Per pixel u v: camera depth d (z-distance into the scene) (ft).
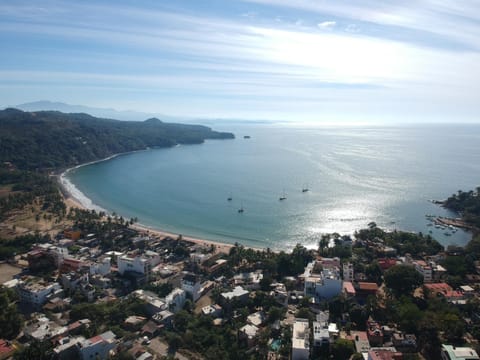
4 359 384.27
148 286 578.25
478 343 409.49
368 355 388.37
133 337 432.66
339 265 620.90
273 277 624.59
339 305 493.36
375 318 476.13
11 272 635.25
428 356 406.21
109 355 394.32
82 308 479.82
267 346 421.59
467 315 482.28
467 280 584.40
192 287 545.44
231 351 407.23
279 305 522.88
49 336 424.87
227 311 509.35
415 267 609.01
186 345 422.00
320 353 410.72
